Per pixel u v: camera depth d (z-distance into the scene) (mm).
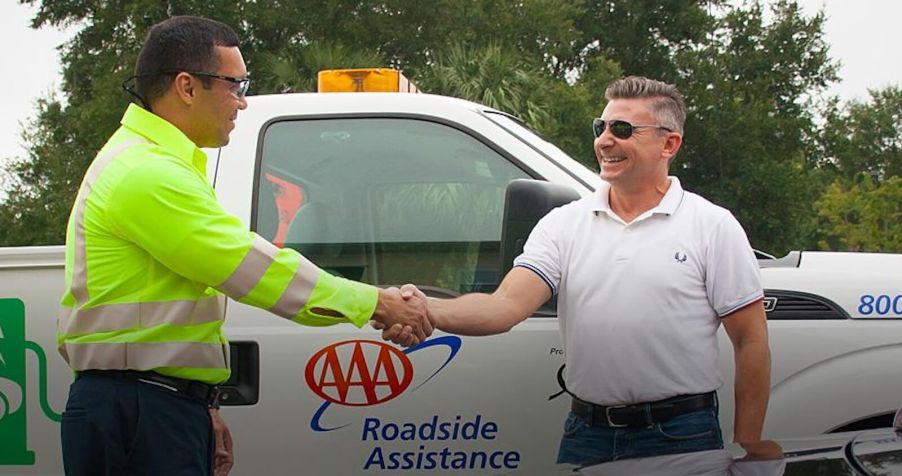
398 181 3646
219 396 3473
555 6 33531
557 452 3482
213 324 2781
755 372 3119
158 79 2760
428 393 3461
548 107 24812
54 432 3529
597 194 3193
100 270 2672
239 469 3508
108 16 30125
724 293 3094
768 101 36125
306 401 3471
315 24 30141
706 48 37969
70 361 2754
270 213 3631
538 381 3463
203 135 2828
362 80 4059
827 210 46375
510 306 3098
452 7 31656
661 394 3100
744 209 35562
